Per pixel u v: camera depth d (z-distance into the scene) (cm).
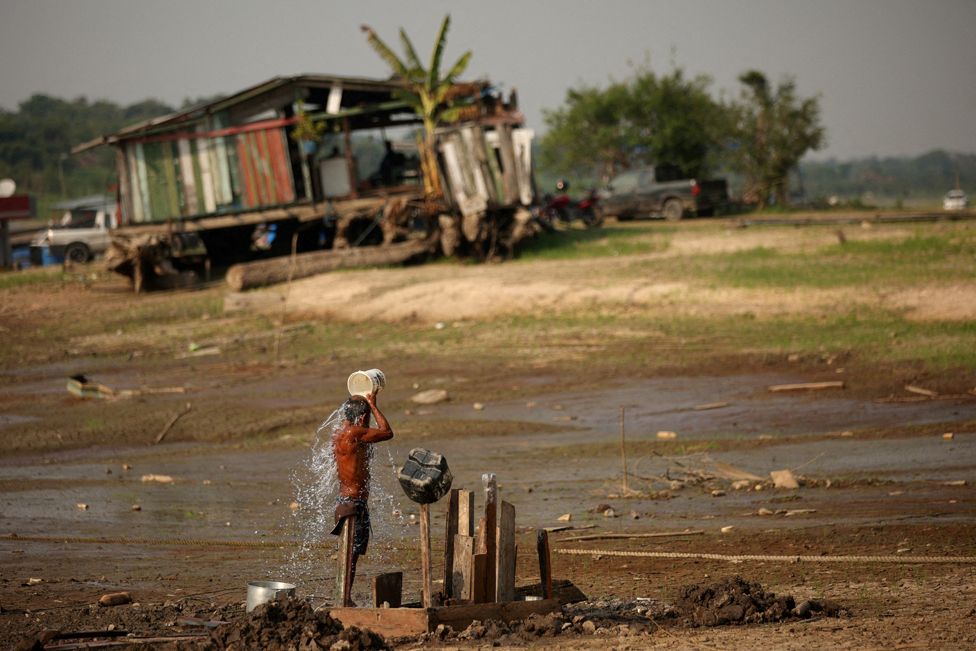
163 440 3189
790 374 3534
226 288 6109
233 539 2022
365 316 5053
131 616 1442
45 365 4656
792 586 1539
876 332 3934
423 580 1309
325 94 6862
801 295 4503
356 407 1408
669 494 2245
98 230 7800
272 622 1252
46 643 1291
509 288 5084
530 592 1444
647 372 3734
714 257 5556
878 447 2567
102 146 6631
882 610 1349
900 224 6475
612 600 1488
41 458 3022
